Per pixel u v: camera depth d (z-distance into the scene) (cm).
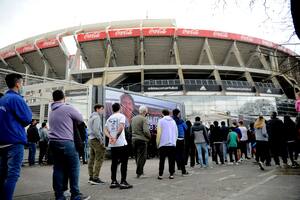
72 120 461
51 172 893
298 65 793
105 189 582
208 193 515
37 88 1255
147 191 549
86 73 5191
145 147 773
